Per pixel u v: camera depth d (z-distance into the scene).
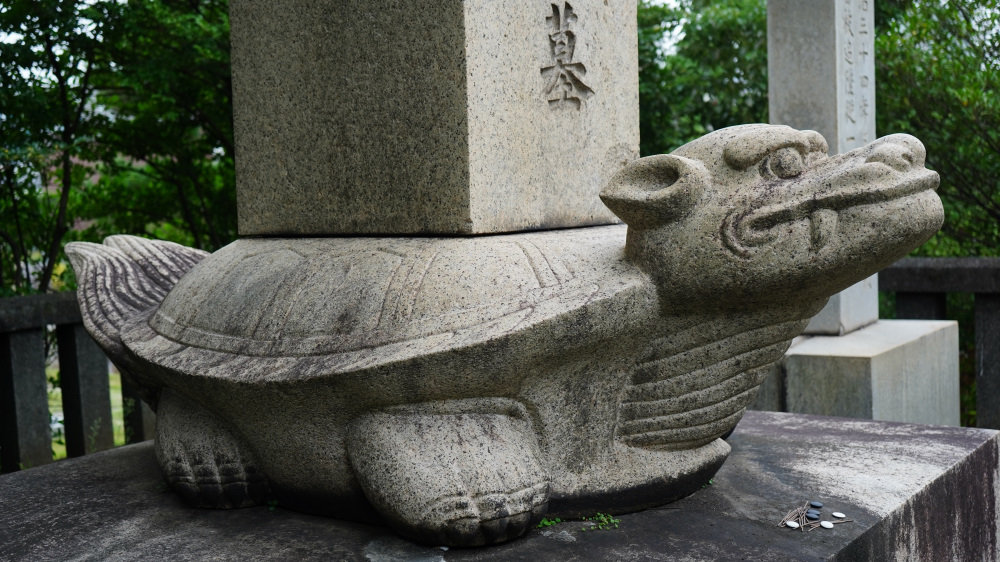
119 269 3.07
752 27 8.20
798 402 4.06
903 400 4.26
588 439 2.25
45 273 5.10
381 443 2.10
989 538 3.00
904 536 2.39
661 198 2.08
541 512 2.13
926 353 4.53
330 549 2.10
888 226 2.00
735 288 2.09
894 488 2.50
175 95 5.47
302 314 2.22
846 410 3.96
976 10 6.32
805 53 4.32
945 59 6.20
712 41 8.41
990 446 3.02
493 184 2.34
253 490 2.43
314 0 2.48
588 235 2.45
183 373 2.28
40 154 4.57
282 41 2.56
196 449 2.43
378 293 2.16
